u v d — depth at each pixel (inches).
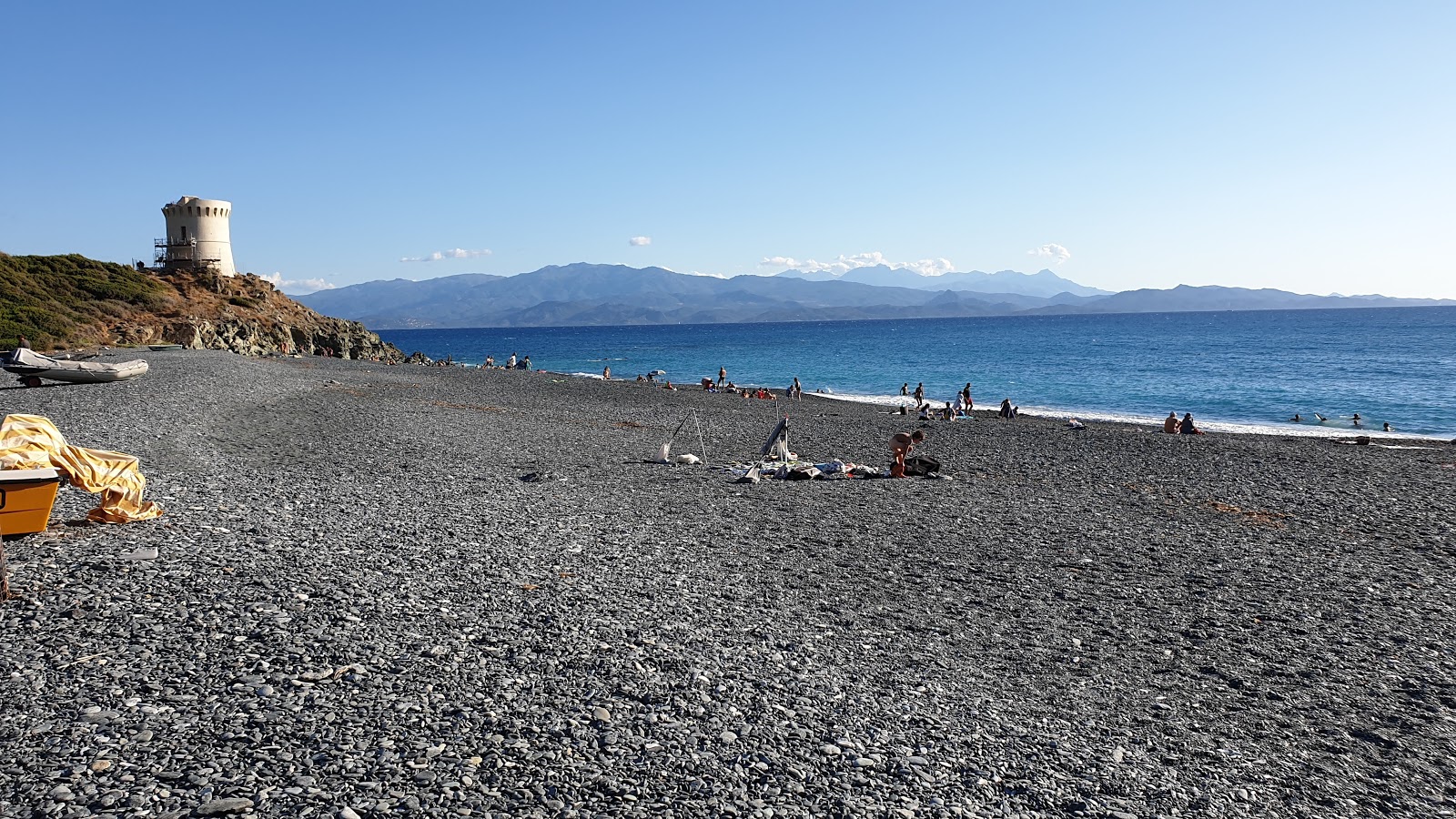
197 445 810.8
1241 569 537.0
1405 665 389.1
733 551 537.3
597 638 364.5
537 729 278.5
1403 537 627.2
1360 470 935.7
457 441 984.3
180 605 360.5
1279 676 373.7
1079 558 551.8
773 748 278.7
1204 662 387.5
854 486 774.5
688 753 270.4
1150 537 612.4
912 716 312.8
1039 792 264.4
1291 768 293.1
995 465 970.1
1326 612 458.0
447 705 289.7
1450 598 486.0
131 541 448.1
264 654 318.0
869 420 1515.7
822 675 346.3
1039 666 375.6
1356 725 328.5
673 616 404.2
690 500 693.9
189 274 3240.7
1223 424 1766.7
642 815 234.8
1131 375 3125.0
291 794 231.1
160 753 247.1
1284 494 792.3
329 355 3240.7
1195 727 321.7
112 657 307.4
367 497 633.6
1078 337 7037.4
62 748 247.0
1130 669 376.8
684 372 3796.8
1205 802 266.2
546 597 415.8
